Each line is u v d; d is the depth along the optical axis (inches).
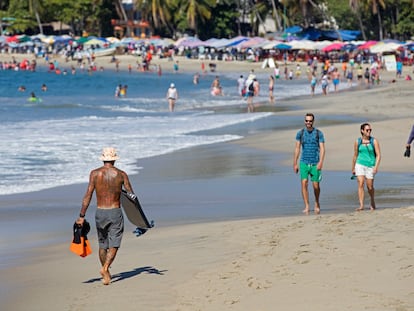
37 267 1029.2
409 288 784.9
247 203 1542.8
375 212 1205.1
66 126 3312.0
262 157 2283.5
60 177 1946.4
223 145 2591.0
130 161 2231.8
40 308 825.5
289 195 1625.2
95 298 852.6
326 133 2679.6
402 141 2405.3
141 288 879.7
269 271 894.4
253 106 4594.0
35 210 1517.0
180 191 1723.7
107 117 3882.9
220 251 1032.2
